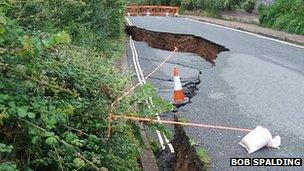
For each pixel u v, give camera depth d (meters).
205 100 9.03
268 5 27.73
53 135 3.51
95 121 4.73
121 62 13.60
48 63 4.51
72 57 5.48
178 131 7.45
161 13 46.09
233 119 7.68
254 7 33.00
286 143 6.46
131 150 5.31
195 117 7.91
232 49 15.88
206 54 18.19
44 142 3.89
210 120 7.70
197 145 6.50
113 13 17.69
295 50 15.13
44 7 7.15
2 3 3.93
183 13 45.31
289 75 11.02
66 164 3.86
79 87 4.89
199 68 13.89
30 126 3.60
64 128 4.20
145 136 7.28
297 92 9.29
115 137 4.83
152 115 5.14
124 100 5.23
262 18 25.56
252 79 10.74
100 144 4.54
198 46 19.98
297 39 17.84
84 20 12.90
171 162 6.71
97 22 14.29
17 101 3.63
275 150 6.23
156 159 6.82
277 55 14.20
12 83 3.73
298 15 21.80
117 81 5.87
